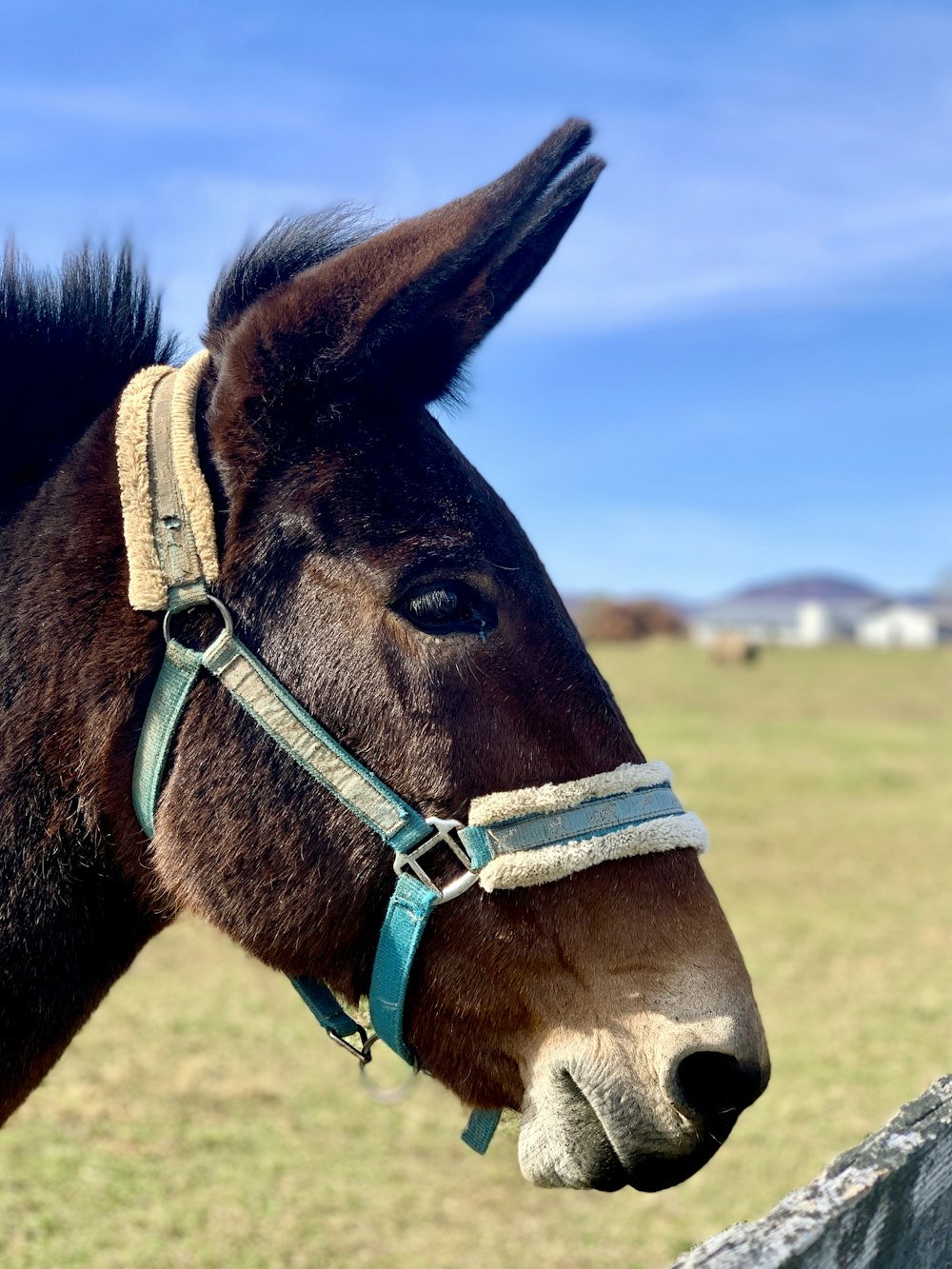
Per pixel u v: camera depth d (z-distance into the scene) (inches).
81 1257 161.5
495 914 74.6
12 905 77.9
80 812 79.5
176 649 75.9
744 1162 198.8
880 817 504.1
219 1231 170.7
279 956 78.0
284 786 75.4
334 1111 214.1
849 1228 47.8
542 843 74.4
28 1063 79.3
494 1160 200.1
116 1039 243.1
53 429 85.2
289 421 77.4
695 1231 178.2
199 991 275.3
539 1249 171.6
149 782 77.4
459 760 74.5
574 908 74.8
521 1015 75.7
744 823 484.7
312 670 75.1
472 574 76.5
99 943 82.5
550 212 75.9
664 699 1115.9
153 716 76.9
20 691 78.9
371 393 79.3
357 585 75.4
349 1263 164.6
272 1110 213.0
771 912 347.9
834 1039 249.1
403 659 74.9
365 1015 83.7
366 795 74.5
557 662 78.7
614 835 75.6
